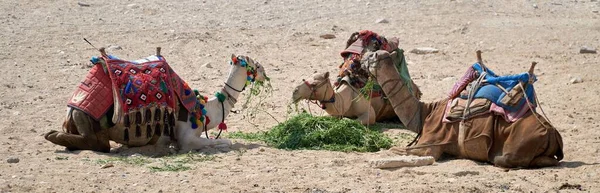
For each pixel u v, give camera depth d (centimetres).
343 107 1373
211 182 1004
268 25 2303
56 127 1358
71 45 2011
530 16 2520
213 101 1239
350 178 1030
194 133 1197
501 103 1098
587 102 1581
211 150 1191
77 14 2302
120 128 1156
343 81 1395
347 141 1240
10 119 1399
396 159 1090
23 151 1173
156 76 1170
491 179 1029
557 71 1877
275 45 2100
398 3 2614
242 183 1002
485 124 1103
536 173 1056
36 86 1666
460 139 1120
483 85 1132
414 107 1171
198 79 1770
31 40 2034
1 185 972
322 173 1055
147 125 1159
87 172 1047
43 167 1067
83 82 1172
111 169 1063
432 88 1730
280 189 977
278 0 2598
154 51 1992
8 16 2233
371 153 1191
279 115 1477
